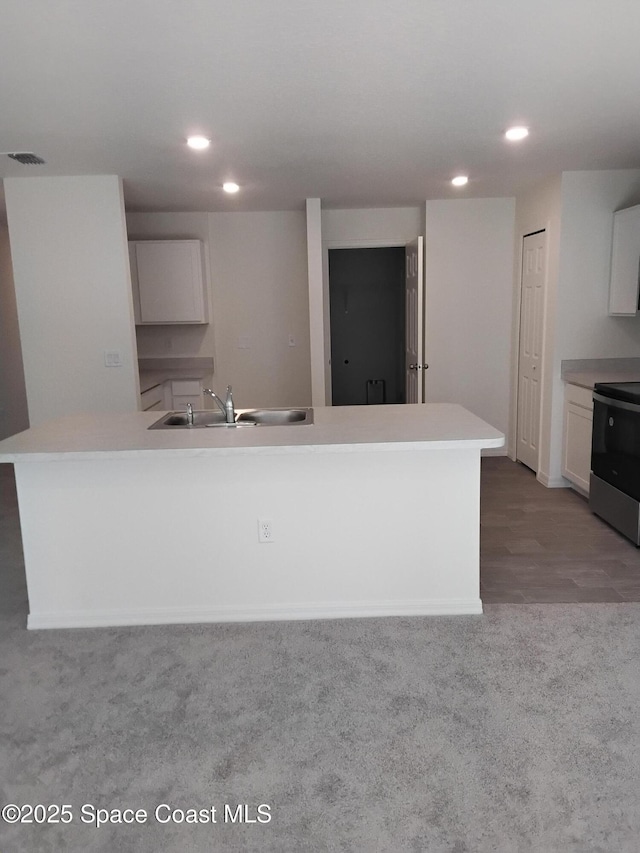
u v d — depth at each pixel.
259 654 2.70
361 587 3.00
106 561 2.97
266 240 6.01
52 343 4.47
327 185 4.80
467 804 1.86
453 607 3.01
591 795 1.88
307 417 3.28
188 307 5.69
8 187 4.30
